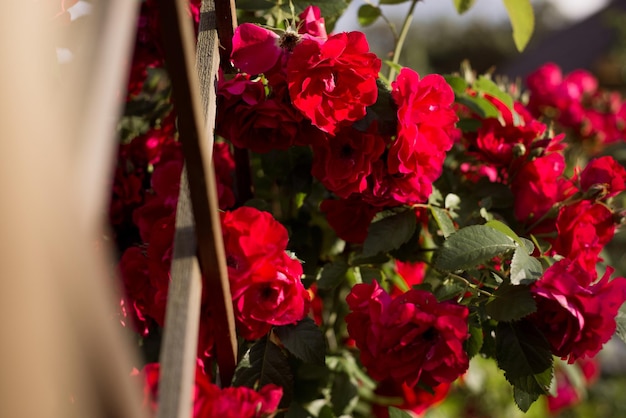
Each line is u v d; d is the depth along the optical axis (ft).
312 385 3.29
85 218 1.83
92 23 2.11
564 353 2.81
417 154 2.90
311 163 3.11
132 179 3.14
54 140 1.49
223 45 2.82
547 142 3.16
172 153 3.13
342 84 2.82
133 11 2.18
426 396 3.51
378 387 3.50
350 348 3.50
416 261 3.19
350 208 3.04
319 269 3.25
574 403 4.76
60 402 1.45
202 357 2.71
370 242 2.98
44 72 1.51
